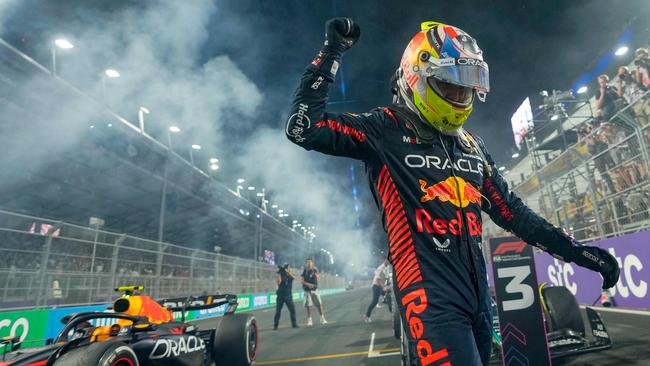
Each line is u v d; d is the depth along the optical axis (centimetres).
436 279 121
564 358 392
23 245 766
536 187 1135
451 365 110
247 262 2209
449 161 137
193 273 1564
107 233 1016
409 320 120
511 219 157
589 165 874
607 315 612
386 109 146
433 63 133
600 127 782
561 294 404
